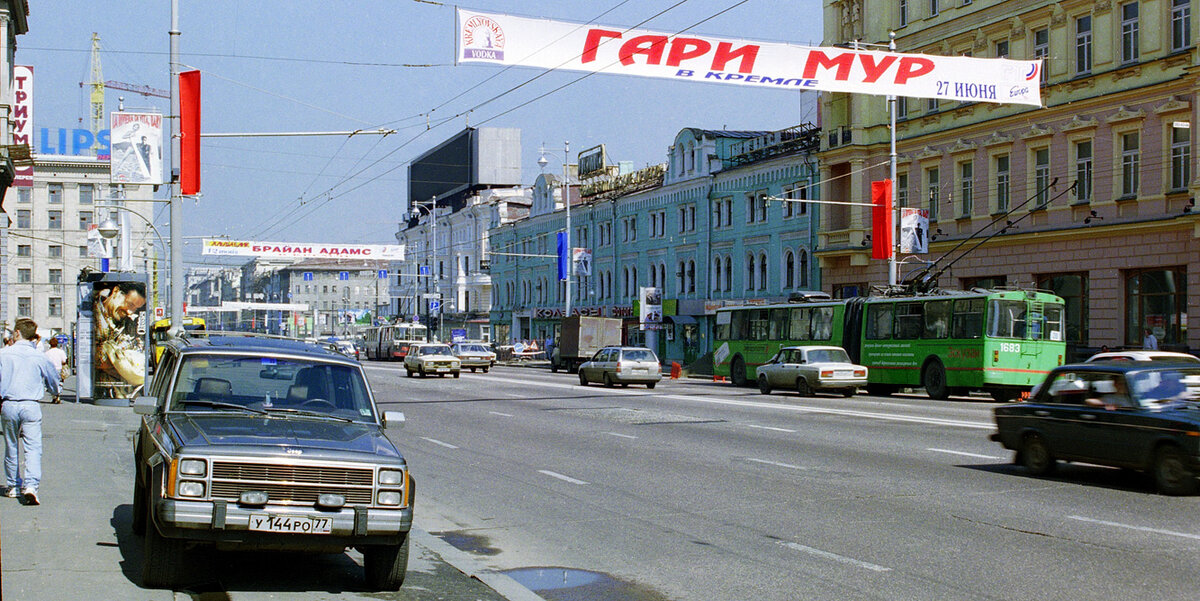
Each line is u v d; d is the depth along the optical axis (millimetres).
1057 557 9016
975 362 30766
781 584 8328
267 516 7367
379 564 7906
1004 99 21703
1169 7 33125
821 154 46781
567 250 62188
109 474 13516
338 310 143250
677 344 59781
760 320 40750
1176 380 12930
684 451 17016
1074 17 36500
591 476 14477
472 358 54969
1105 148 35219
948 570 8625
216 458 7355
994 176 39750
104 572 7949
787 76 19469
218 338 9781
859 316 36125
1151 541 9617
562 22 18141
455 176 100250
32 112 38156
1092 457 13047
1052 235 36844
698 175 57969
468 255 94812
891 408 25969
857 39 45469
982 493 12477
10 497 11383
